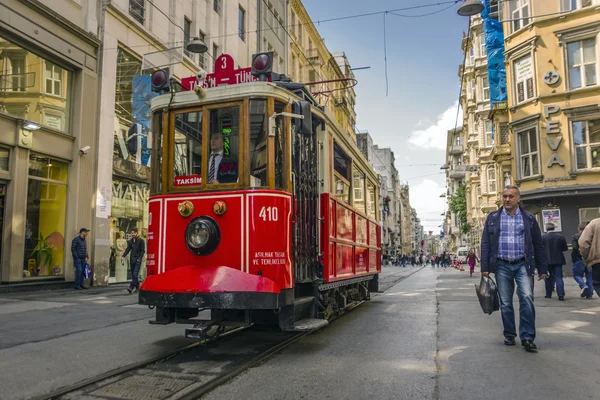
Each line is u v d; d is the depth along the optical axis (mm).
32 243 12859
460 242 66438
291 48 34219
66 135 13914
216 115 5820
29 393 4039
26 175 12516
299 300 5984
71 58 14086
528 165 21656
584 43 20281
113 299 10695
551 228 11312
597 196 19609
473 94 39688
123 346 5855
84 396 3984
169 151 5973
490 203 34000
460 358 5270
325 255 6895
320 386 4281
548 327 7145
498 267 5910
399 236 103875
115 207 15977
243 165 5605
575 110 19938
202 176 5758
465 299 11180
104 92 15250
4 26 11891
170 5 19141
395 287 16016
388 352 5633
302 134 5906
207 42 21906
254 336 6656
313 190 6812
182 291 5180
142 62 17250
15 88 12500
